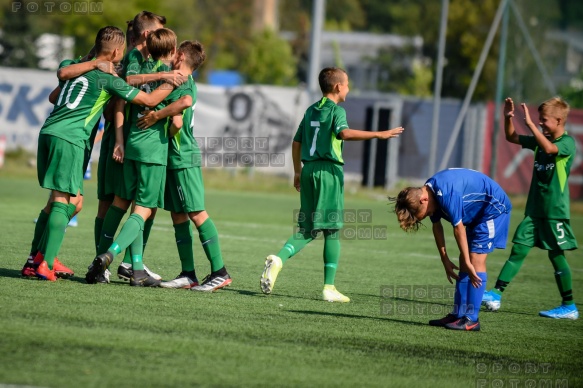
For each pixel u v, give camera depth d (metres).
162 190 18.52
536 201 19.97
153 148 18.22
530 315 19.62
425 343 15.16
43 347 12.62
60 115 18.11
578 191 59.56
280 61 102.94
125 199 18.88
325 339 14.73
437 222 16.75
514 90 73.31
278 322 15.84
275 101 56.88
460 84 98.50
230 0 114.50
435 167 59.50
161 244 27.03
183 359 12.62
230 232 32.81
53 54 84.94
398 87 111.31
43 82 56.81
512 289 23.92
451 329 16.72
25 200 39.66
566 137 19.92
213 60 107.88
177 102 17.97
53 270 18.27
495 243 16.91
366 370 12.89
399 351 14.34
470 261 16.84
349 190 56.25
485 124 58.88
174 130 18.33
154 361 12.39
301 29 130.75
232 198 50.44
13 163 56.16
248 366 12.52
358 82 119.75
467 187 16.27
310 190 18.83
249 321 15.69
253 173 57.44
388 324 16.72
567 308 19.69
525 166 58.31
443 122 59.41
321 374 12.44
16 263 20.66
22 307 15.16
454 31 98.69
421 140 59.12
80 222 32.06
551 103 19.83
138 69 18.58
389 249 31.61
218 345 13.62
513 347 15.49
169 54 18.58
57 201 18.16
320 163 18.67
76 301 16.12
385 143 58.38
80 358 12.23
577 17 117.31
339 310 17.88
